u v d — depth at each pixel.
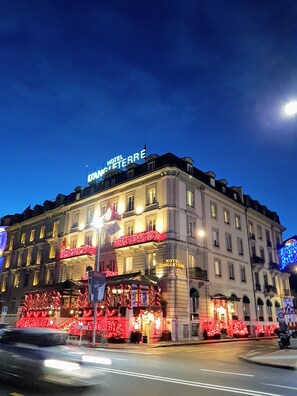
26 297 36.81
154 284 29.88
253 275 42.59
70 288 32.94
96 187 42.41
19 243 50.78
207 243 36.06
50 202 48.25
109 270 35.56
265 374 11.05
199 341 28.66
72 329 29.42
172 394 7.61
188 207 34.75
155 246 32.03
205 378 9.91
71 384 7.17
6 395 7.03
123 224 36.50
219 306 34.69
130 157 42.03
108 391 7.70
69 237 42.56
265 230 49.28
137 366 12.34
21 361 7.88
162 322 29.39
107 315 28.39
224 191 42.00
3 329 9.05
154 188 34.94
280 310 21.70
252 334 38.78
